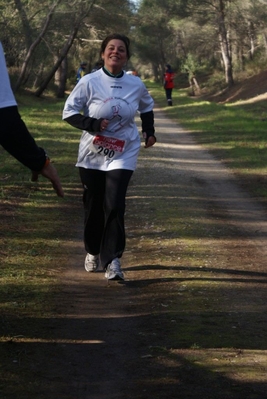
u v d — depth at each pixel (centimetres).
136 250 727
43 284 594
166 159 1517
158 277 623
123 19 4184
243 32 5512
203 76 7100
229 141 1838
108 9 4019
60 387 387
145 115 602
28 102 3544
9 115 280
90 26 4162
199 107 3209
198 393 380
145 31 6888
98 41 4284
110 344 460
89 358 434
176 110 3161
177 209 952
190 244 747
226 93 5200
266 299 563
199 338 469
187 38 6612
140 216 902
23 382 390
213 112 2847
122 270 651
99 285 602
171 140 1930
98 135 574
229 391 384
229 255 707
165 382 396
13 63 4028
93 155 583
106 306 545
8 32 3547
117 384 395
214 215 924
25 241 745
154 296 568
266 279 623
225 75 6022
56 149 1575
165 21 6069
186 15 5072
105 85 567
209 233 809
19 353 433
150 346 454
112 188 579
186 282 605
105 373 411
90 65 5744
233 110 2978
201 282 605
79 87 567
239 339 469
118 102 566
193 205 991
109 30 4244
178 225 845
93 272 643
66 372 409
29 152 285
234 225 865
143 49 8569
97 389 386
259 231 833
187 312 525
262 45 5878
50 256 689
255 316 519
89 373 410
